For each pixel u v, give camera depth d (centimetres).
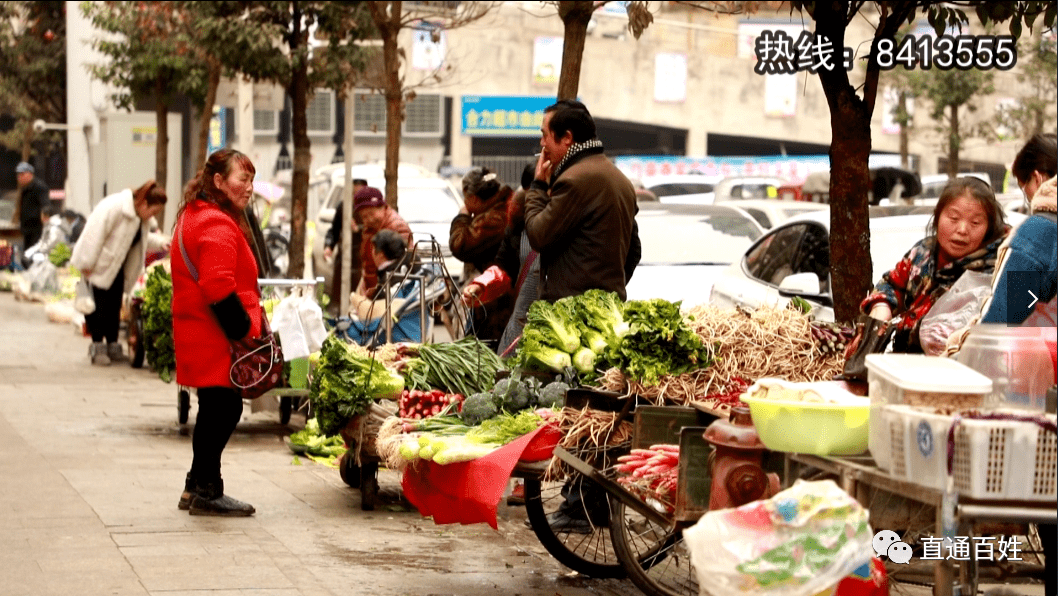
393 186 1400
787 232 1134
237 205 776
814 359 614
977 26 2130
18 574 628
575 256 734
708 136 4909
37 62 3778
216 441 777
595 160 738
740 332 611
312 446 984
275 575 642
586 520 689
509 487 875
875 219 1083
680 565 641
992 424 393
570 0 945
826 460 464
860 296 755
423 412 774
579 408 612
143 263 1483
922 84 2697
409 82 3869
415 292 1028
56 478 871
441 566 680
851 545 416
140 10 2014
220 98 1775
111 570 639
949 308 553
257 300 782
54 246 2423
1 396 1259
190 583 619
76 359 1563
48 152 4519
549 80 4203
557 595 634
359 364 789
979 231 553
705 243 1343
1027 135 2859
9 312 2217
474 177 1028
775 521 417
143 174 2528
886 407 428
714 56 4303
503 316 966
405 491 707
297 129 1540
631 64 4281
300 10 1500
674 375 593
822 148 4488
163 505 797
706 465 543
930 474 407
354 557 690
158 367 1088
